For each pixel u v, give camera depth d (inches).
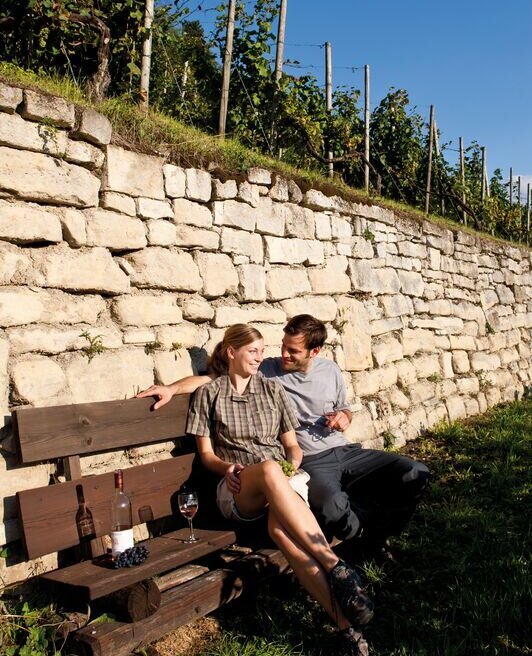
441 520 173.0
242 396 142.7
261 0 282.0
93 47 198.1
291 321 158.2
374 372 235.0
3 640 105.6
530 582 136.3
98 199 137.3
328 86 329.4
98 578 102.4
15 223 121.1
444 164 466.6
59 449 117.2
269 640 117.1
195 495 125.6
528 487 197.3
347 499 140.4
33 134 124.1
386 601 134.2
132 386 141.1
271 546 132.3
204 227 164.1
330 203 215.8
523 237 561.9
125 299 142.8
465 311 315.3
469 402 298.2
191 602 109.2
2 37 186.5
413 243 274.2
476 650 115.3
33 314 123.2
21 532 109.6
